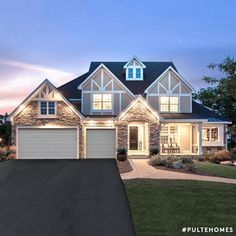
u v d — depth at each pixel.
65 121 30.78
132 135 31.47
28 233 9.83
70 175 20.47
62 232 9.93
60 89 36.97
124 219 11.21
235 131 26.00
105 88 33.78
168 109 34.88
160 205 12.88
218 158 29.58
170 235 9.77
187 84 35.00
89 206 12.84
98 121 31.00
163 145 34.06
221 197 14.12
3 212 12.02
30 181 18.45
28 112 30.67
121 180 18.25
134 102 30.89
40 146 30.67
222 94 22.44
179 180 17.48
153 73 38.00
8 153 31.17
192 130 35.06
